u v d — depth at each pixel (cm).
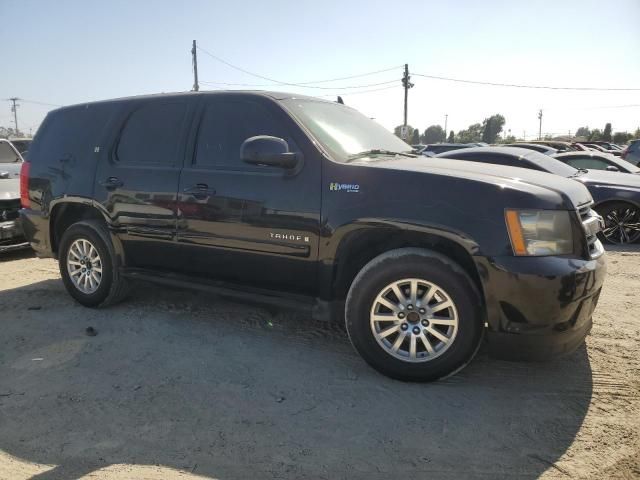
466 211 313
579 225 315
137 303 505
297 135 370
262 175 376
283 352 392
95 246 473
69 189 483
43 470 255
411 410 308
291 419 300
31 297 531
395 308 335
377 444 276
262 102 393
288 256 366
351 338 346
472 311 317
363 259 366
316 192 354
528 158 807
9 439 282
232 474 253
